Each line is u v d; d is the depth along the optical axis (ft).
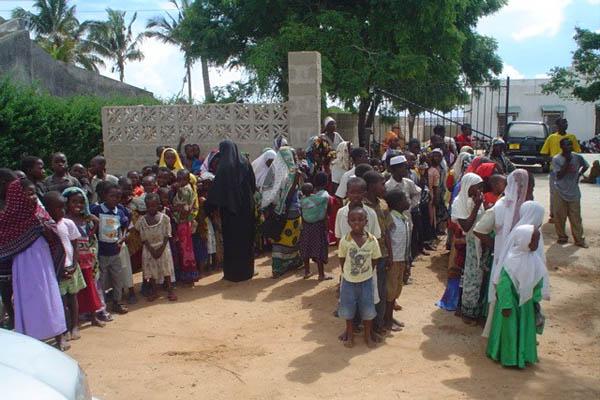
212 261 28.32
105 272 21.42
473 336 18.76
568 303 21.98
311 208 24.85
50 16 140.36
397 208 19.34
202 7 67.92
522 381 15.47
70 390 10.03
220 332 19.49
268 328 19.79
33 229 16.72
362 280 17.49
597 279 25.02
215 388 15.24
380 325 18.65
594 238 31.94
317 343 18.30
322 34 57.88
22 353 10.68
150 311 21.90
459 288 20.67
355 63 58.13
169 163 28.66
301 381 15.53
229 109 37.91
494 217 17.66
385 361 16.84
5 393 9.11
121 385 15.49
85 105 50.44
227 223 25.48
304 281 25.54
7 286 17.76
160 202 23.31
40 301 16.70
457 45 61.26
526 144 63.93
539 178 58.80
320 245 25.21
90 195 24.98
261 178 28.89
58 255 17.58
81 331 19.72
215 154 29.50
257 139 37.73
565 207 30.32
